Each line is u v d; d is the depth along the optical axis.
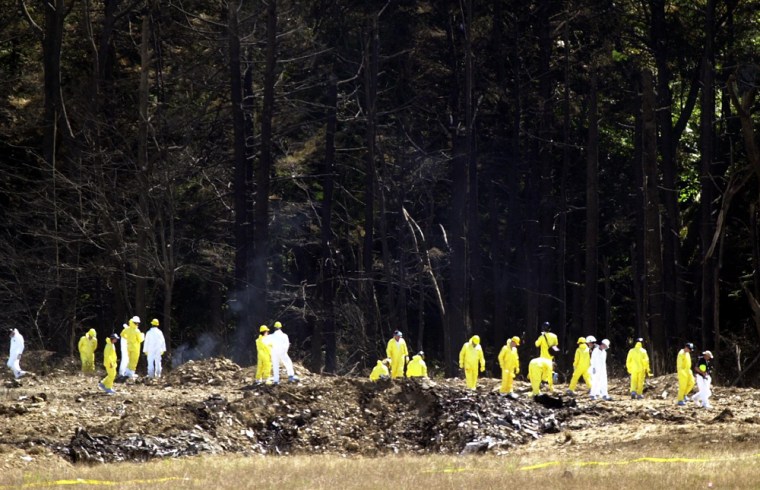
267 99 129.38
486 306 167.00
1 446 70.50
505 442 76.50
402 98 153.88
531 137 150.00
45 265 132.50
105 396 88.38
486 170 157.25
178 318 161.12
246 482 58.00
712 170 146.00
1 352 133.25
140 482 58.69
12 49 152.88
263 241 128.50
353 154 161.62
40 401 86.06
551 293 153.88
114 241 132.38
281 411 82.88
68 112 145.75
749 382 130.00
